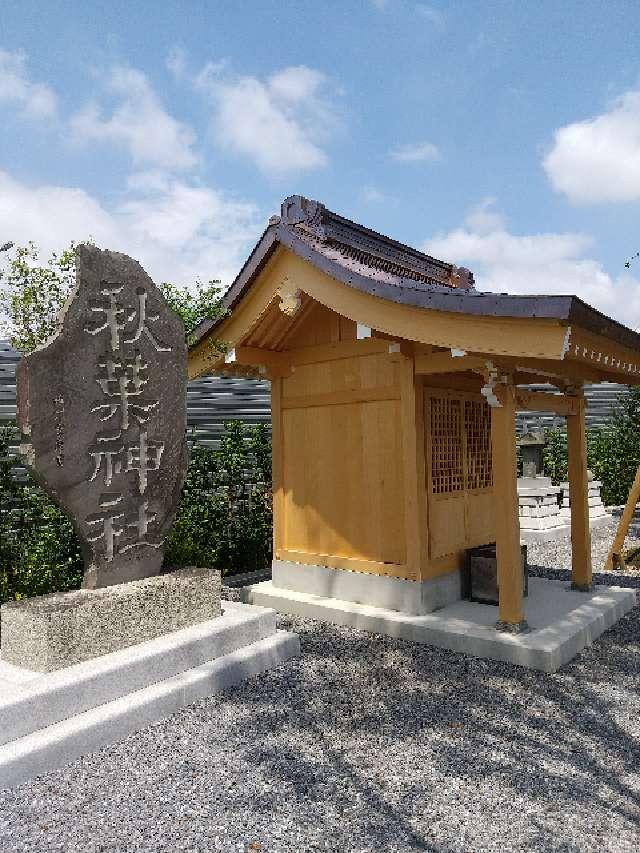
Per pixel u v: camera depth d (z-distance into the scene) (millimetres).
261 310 6625
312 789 3443
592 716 4336
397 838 3002
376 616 6270
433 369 6105
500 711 4426
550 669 5125
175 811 3264
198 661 5000
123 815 3240
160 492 5590
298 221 6406
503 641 5410
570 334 4641
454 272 9281
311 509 7359
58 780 3605
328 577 7094
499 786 3449
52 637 4344
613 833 3021
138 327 5477
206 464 8984
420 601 6273
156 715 4367
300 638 6156
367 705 4555
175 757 3844
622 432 16328
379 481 6715
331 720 4320
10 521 6676
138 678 4527
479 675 5090
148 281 5590
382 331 5641
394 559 6578
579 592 7121
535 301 4547
